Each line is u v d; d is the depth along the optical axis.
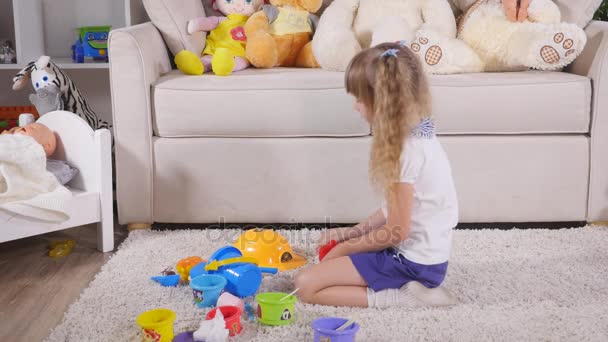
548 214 2.09
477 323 1.42
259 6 2.50
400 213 1.46
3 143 1.80
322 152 2.05
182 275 1.67
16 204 1.73
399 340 1.34
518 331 1.38
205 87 2.02
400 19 2.24
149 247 1.92
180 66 2.19
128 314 1.48
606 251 1.88
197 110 2.03
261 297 1.44
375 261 1.52
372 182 1.50
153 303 1.54
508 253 1.86
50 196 1.80
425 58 2.12
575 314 1.47
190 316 1.46
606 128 2.03
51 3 2.89
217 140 2.06
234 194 2.09
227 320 1.34
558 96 2.01
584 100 2.02
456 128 2.04
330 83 2.02
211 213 2.11
